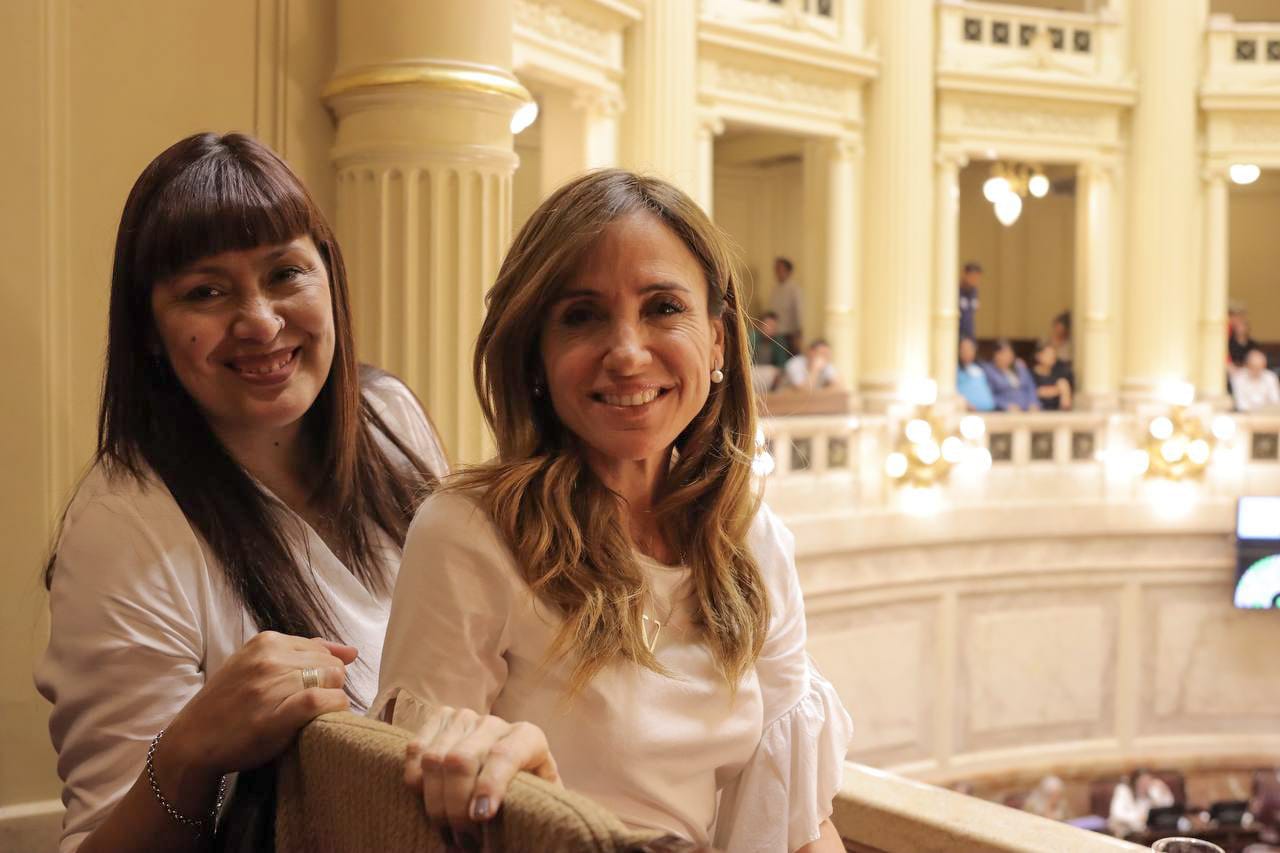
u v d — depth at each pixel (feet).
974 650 42.22
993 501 42.34
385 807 3.33
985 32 43.09
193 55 11.08
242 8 11.35
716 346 4.57
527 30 28.04
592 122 31.96
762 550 4.80
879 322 42.09
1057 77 43.65
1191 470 43.96
